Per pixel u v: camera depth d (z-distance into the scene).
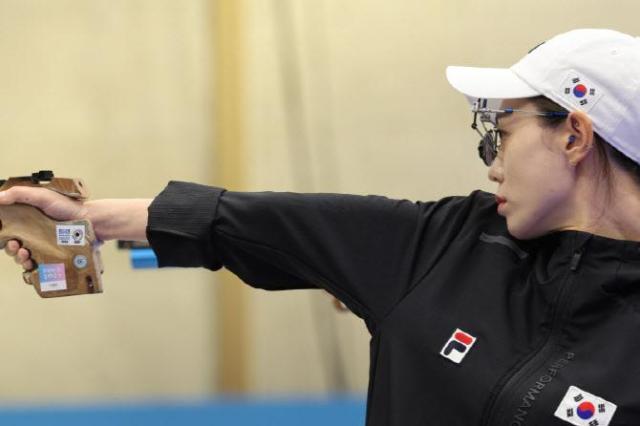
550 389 2.80
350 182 9.77
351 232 3.24
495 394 2.85
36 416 8.18
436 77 9.49
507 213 3.12
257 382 9.99
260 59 9.61
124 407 8.20
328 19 9.53
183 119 9.73
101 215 3.33
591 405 2.75
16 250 3.25
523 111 3.00
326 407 8.02
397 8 9.45
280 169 9.77
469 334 2.99
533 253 3.20
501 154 3.13
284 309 9.91
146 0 9.61
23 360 10.09
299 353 9.95
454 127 9.55
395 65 9.55
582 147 2.88
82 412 8.23
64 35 9.68
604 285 2.88
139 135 9.79
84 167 9.84
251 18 9.57
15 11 9.64
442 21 9.41
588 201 3.01
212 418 8.01
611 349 2.84
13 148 9.82
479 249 3.24
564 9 9.15
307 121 9.70
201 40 9.62
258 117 9.70
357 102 9.65
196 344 10.02
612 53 2.89
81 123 9.80
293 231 3.24
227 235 3.25
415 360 3.02
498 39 9.31
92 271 3.29
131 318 10.05
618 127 2.86
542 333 2.97
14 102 9.76
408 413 2.97
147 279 9.99
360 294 3.17
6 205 3.24
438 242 3.26
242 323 9.91
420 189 9.68
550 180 2.97
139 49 9.68
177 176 9.80
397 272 3.18
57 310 10.04
